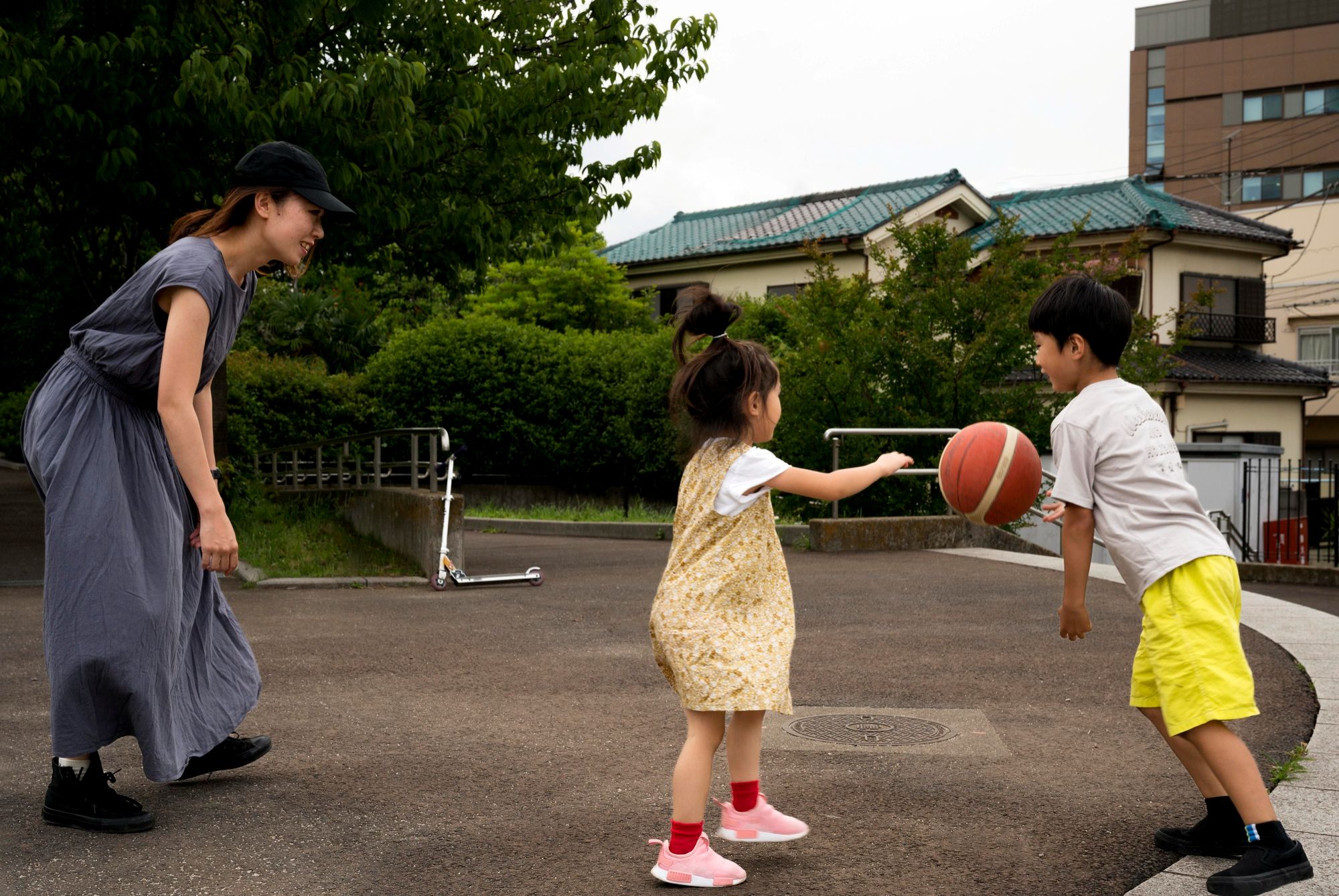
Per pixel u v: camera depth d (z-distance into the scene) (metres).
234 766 3.62
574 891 2.70
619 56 10.72
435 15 10.30
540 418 19.27
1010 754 3.95
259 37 9.92
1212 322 26.69
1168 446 2.83
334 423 18.94
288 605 7.62
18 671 5.27
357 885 2.74
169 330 3.05
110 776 3.19
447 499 8.77
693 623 2.79
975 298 12.50
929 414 12.52
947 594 8.12
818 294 13.24
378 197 9.87
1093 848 3.00
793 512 13.34
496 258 11.58
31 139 9.17
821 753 3.94
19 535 11.62
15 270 13.26
